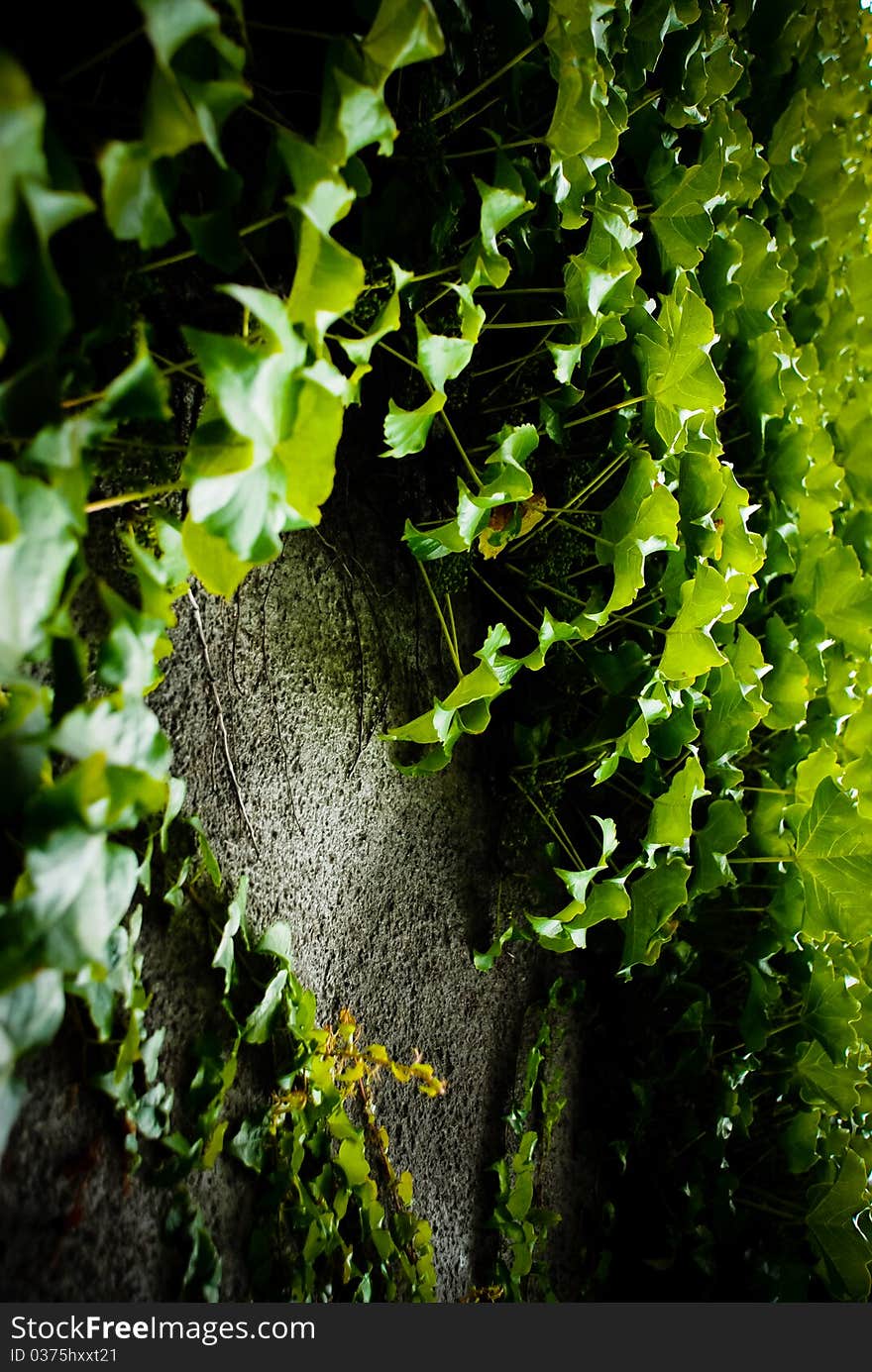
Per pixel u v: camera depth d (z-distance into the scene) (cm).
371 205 75
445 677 86
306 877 78
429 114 76
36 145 51
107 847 61
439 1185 83
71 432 60
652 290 88
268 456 62
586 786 92
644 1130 95
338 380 64
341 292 64
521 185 74
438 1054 84
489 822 88
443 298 79
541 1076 91
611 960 95
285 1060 75
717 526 87
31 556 56
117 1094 67
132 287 68
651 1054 95
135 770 61
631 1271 93
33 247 53
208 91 61
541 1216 87
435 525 84
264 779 76
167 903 71
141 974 70
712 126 89
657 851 89
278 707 77
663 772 91
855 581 96
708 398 80
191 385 72
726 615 88
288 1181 74
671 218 85
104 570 69
